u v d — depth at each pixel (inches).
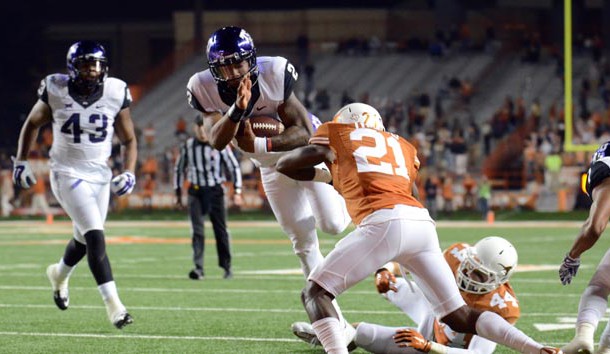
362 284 566.3
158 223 1305.4
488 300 302.7
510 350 346.9
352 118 299.6
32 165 1508.4
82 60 395.9
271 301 488.4
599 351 296.0
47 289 539.2
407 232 280.7
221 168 592.4
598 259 745.0
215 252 815.1
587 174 298.2
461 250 308.5
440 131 1505.9
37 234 1077.1
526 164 1449.3
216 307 465.7
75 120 400.2
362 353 339.9
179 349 353.4
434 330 317.7
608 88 1630.2
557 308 460.1
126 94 409.4
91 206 397.7
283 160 292.0
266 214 1412.4
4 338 376.5
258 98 332.8
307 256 362.9
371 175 286.5
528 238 978.1
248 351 349.4
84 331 393.4
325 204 354.0
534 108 1555.1
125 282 576.7
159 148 1664.6
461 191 1441.9
